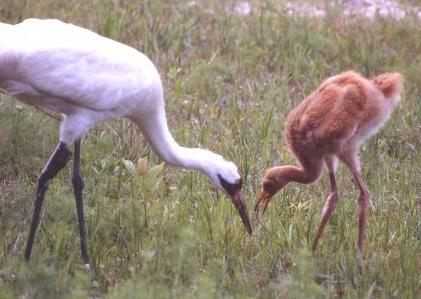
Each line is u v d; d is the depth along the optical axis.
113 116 12.91
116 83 12.52
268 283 11.91
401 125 17.23
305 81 19.23
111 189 14.48
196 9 21.88
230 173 13.26
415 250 12.80
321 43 20.55
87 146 15.35
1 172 14.63
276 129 16.72
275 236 13.07
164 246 12.47
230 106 17.69
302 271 11.11
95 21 20.27
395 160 16.23
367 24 22.11
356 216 14.03
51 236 12.60
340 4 23.31
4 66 11.76
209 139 16.34
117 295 10.53
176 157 13.38
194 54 19.95
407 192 14.78
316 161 13.32
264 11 22.08
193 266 11.49
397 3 23.98
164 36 20.11
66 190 14.24
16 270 11.56
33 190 14.02
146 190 13.97
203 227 13.04
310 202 14.41
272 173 13.52
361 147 16.28
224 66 19.17
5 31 11.93
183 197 14.22
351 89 12.97
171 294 10.85
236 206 13.31
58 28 12.33
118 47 12.73
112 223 13.10
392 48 21.19
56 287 11.02
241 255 12.58
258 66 19.42
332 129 12.85
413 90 19.00
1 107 15.53
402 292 11.90
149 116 13.22
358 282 12.19
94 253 12.44
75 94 12.28
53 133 15.38
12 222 13.00
